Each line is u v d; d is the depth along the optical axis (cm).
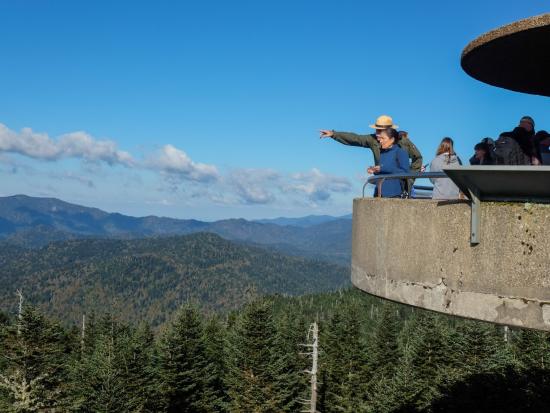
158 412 4731
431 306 545
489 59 566
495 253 486
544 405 3225
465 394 3566
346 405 5394
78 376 4609
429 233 548
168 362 4888
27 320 3953
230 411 4922
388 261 605
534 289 460
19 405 3350
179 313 5056
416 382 4406
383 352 6056
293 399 4938
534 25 466
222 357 5888
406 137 1027
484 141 794
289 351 6003
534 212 462
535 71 596
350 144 897
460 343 4431
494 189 482
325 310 15850
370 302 14788
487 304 490
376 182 786
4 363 4106
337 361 5659
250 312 5059
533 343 4022
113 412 4103
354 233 720
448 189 757
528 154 630
